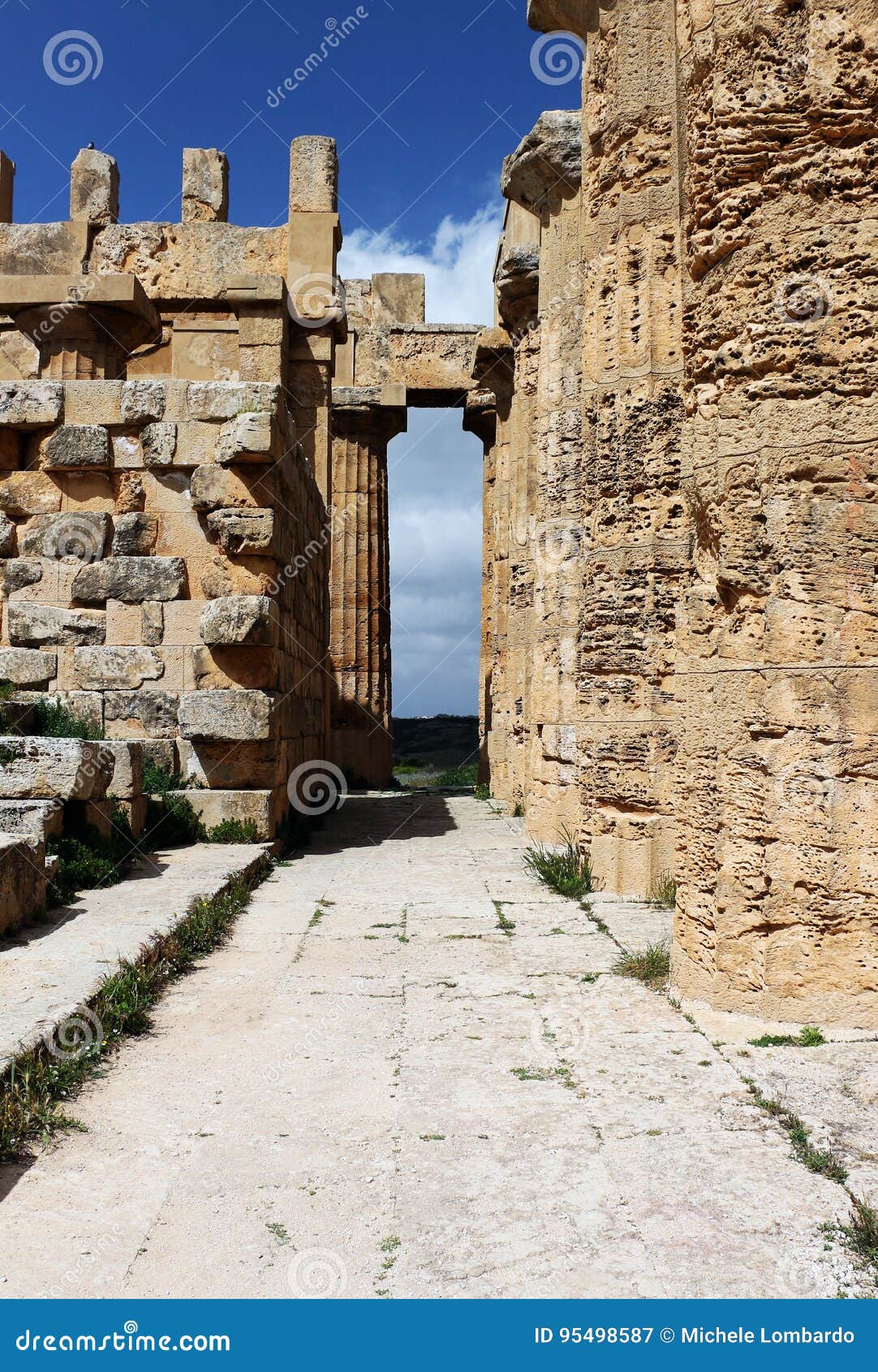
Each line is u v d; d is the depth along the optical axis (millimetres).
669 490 8656
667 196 8656
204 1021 5227
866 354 4887
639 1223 3156
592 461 9117
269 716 10539
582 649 9281
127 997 5121
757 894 4992
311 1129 3887
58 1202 3322
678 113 5594
